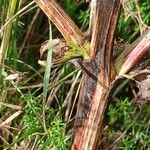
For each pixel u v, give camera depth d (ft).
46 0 0.57
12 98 0.92
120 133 0.97
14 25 0.82
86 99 0.60
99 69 0.59
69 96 0.90
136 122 0.93
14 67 0.88
